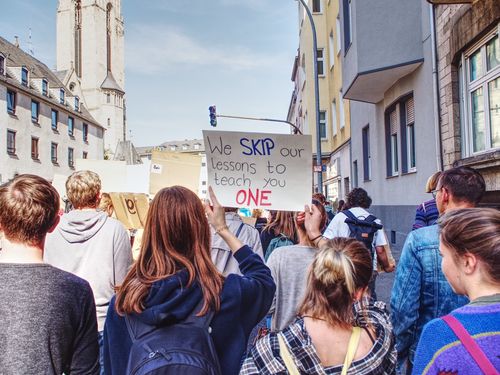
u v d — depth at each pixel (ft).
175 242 6.56
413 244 9.16
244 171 9.51
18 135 127.34
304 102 97.81
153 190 19.45
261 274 7.14
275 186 9.48
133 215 20.74
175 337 5.90
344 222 17.34
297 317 6.86
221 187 9.52
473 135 25.52
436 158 29.71
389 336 6.64
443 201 9.46
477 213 5.51
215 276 6.60
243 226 13.17
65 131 160.15
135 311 6.05
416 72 33.65
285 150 9.41
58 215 7.52
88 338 7.27
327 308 6.38
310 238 9.90
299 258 10.16
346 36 41.81
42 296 6.75
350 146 61.46
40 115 141.18
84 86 296.10
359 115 55.21
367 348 6.35
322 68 86.58
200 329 6.09
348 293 6.41
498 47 22.09
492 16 21.44
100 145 192.65
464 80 25.98
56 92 160.04
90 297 7.36
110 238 11.55
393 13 33.17
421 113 32.83
